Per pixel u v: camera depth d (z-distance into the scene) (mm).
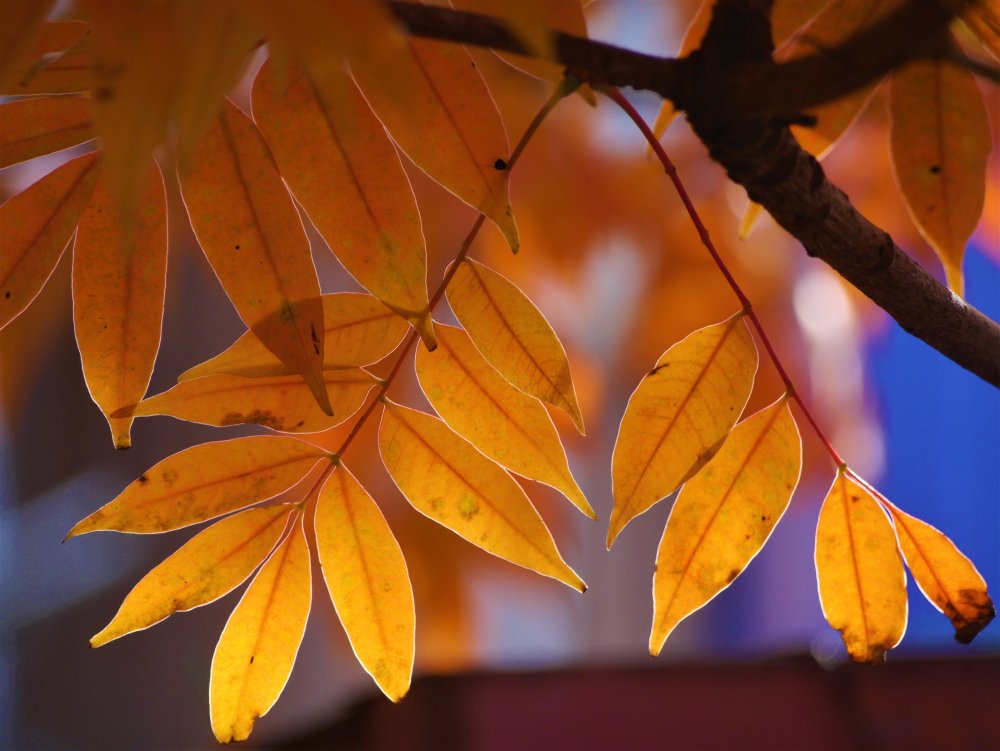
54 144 744
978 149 791
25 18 670
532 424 758
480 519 763
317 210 739
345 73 724
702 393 751
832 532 769
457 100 739
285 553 762
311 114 738
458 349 761
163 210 752
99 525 752
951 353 754
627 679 964
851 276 741
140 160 654
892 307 746
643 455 750
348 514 763
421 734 962
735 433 762
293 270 739
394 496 1300
